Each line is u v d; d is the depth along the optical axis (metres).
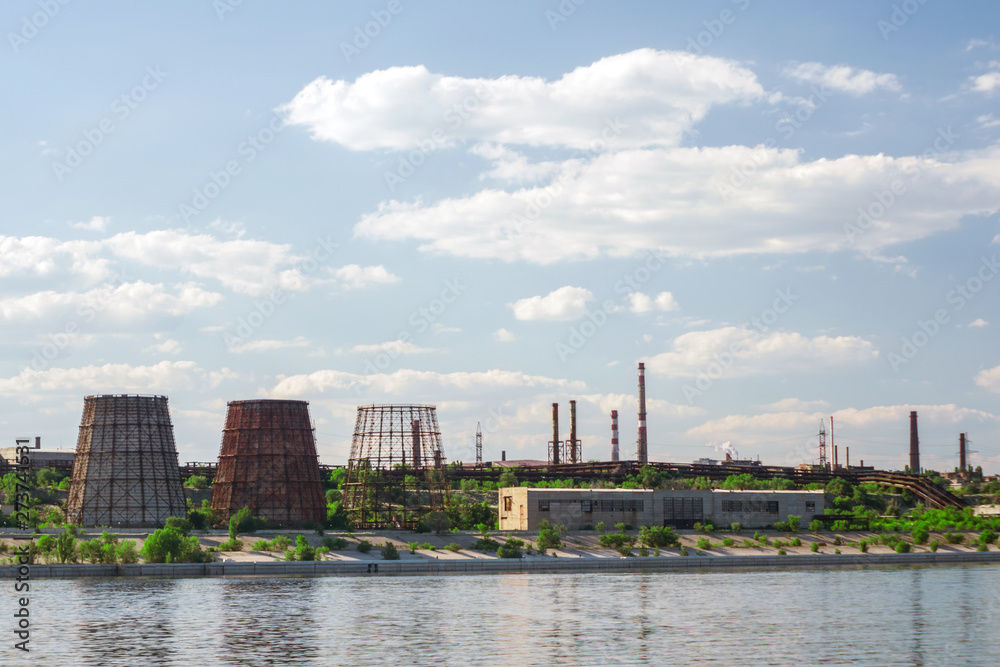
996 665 95.94
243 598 142.00
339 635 111.25
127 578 169.00
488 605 136.50
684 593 152.50
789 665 95.62
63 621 119.88
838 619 124.81
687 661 97.38
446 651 102.00
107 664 95.50
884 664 96.25
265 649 102.94
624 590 156.00
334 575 178.88
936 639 110.25
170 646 104.25
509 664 95.69
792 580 175.50
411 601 140.12
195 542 183.88
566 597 146.25
